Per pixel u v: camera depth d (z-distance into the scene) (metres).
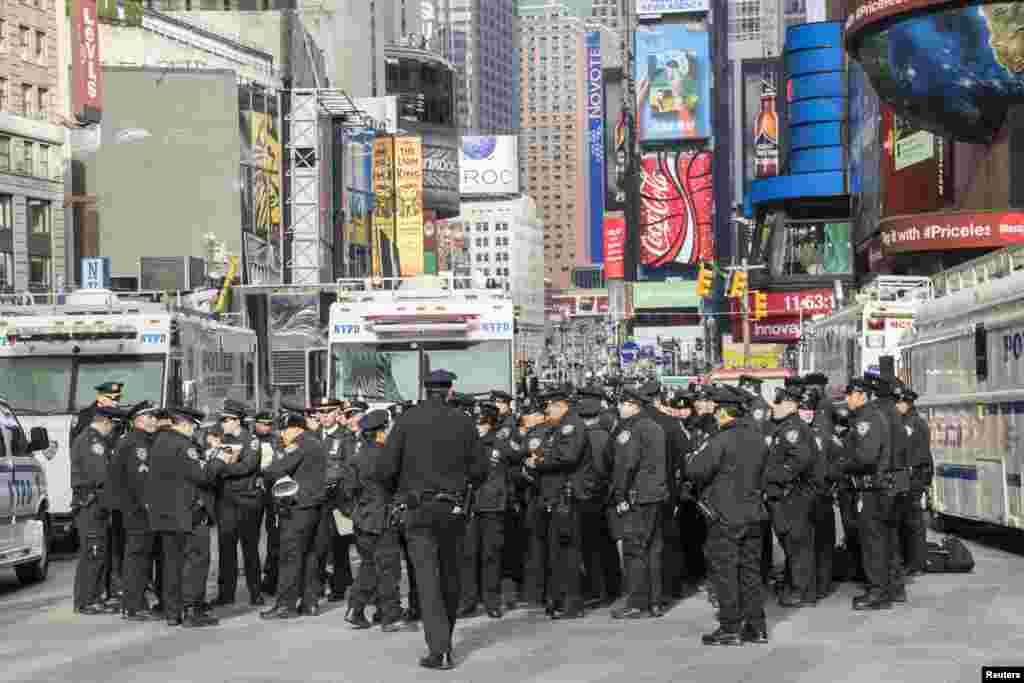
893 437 15.64
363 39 166.62
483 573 15.99
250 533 17.27
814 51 144.25
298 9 150.25
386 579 14.81
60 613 16.84
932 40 69.56
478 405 18.22
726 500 13.42
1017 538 24.08
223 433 17.45
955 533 25.12
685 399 20.02
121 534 17.61
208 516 15.52
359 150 135.88
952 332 23.61
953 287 25.06
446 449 12.68
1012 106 69.31
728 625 13.50
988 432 21.58
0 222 77.44
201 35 111.75
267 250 104.56
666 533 16.62
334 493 16.86
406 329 24.27
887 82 73.19
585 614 16.03
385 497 14.91
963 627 14.22
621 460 15.28
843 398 31.34
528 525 16.75
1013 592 16.88
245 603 17.59
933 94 70.81
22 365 24.97
